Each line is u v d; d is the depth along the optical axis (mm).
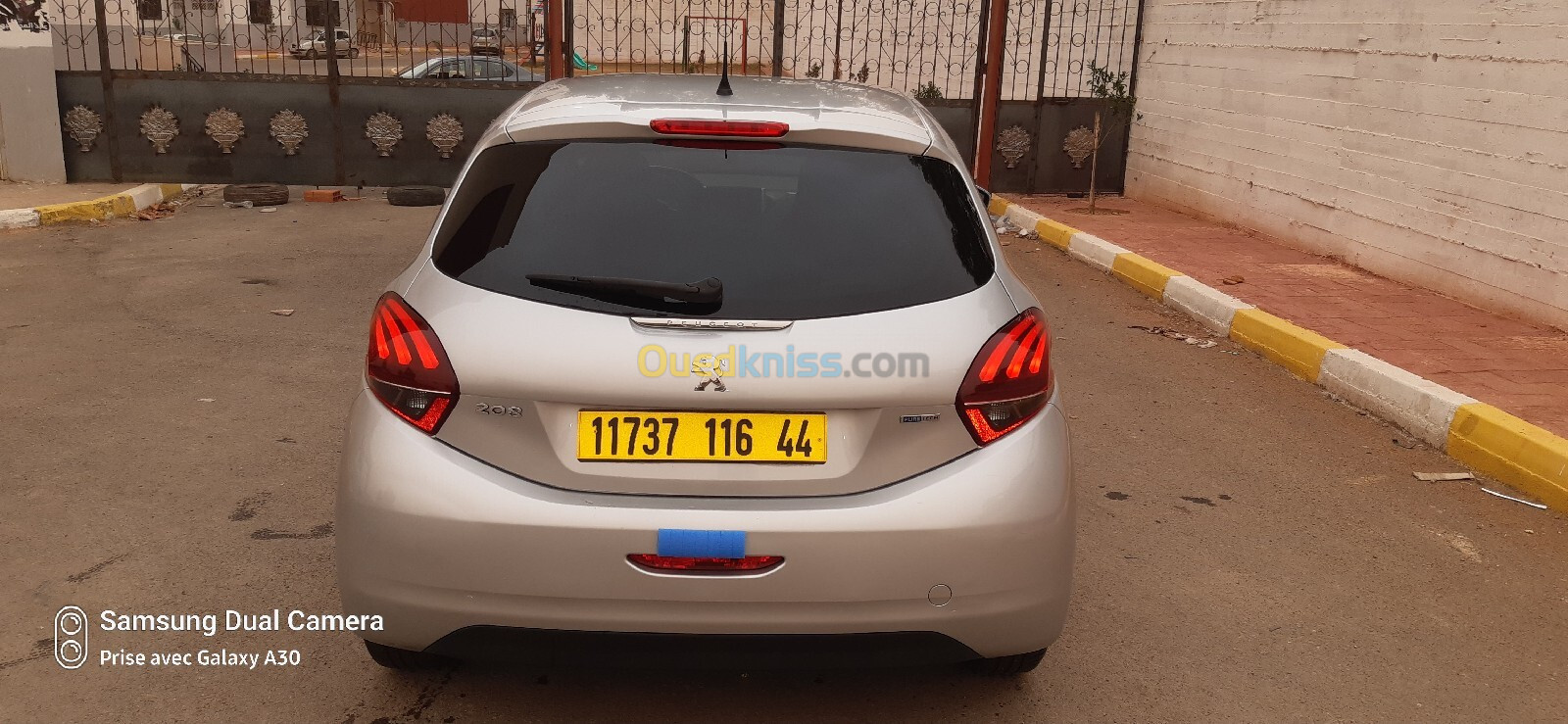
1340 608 3719
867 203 2693
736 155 2740
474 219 2678
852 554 2438
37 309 6949
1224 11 10773
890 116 2994
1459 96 7766
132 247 9016
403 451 2480
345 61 21297
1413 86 8219
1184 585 3830
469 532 2418
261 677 3057
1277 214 10016
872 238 2637
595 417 2461
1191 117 11445
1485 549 4254
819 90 3295
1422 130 8141
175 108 11602
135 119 11578
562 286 2510
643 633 2467
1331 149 9219
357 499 2504
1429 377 6000
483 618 2463
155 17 13938
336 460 4641
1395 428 5617
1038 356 2652
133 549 3775
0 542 3779
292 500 4227
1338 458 5176
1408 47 8266
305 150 11891
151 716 2859
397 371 2520
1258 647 3438
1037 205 12125
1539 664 3420
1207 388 6176
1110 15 12938
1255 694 3166
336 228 10148
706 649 2484
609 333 2457
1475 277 7668
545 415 2463
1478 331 7008
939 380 2510
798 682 3113
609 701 2982
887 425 2496
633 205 2633
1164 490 4699
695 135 2736
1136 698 3111
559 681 3078
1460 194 7777
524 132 2764
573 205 2639
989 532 2492
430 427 2494
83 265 8242
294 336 6496
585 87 3170
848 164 2766
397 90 11883
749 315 2482
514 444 2471
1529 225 7199
